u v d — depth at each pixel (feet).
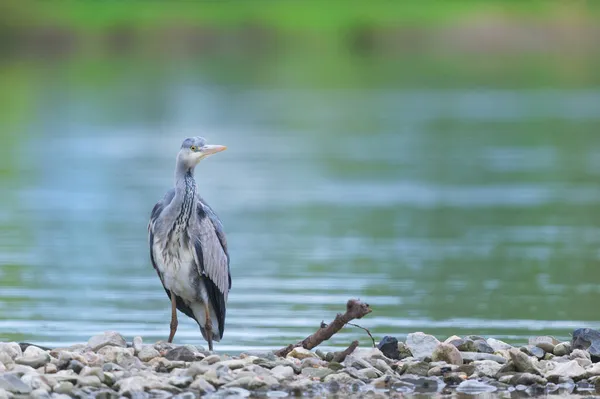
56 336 40.55
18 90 156.76
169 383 30.83
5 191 80.53
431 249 59.77
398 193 80.02
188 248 35.01
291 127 120.78
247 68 192.03
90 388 30.37
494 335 40.75
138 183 83.97
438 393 31.65
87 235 64.28
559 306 45.96
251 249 59.93
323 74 183.93
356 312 34.27
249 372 31.86
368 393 31.50
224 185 83.87
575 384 32.55
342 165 94.32
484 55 208.33
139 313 44.93
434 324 42.80
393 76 182.60
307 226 67.31
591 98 151.12
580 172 89.51
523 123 123.54
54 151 101.81
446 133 116.06
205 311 35.73
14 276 52.54
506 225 67.26
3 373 30.35
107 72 182.80
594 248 59.67
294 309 45.39
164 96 151.23
